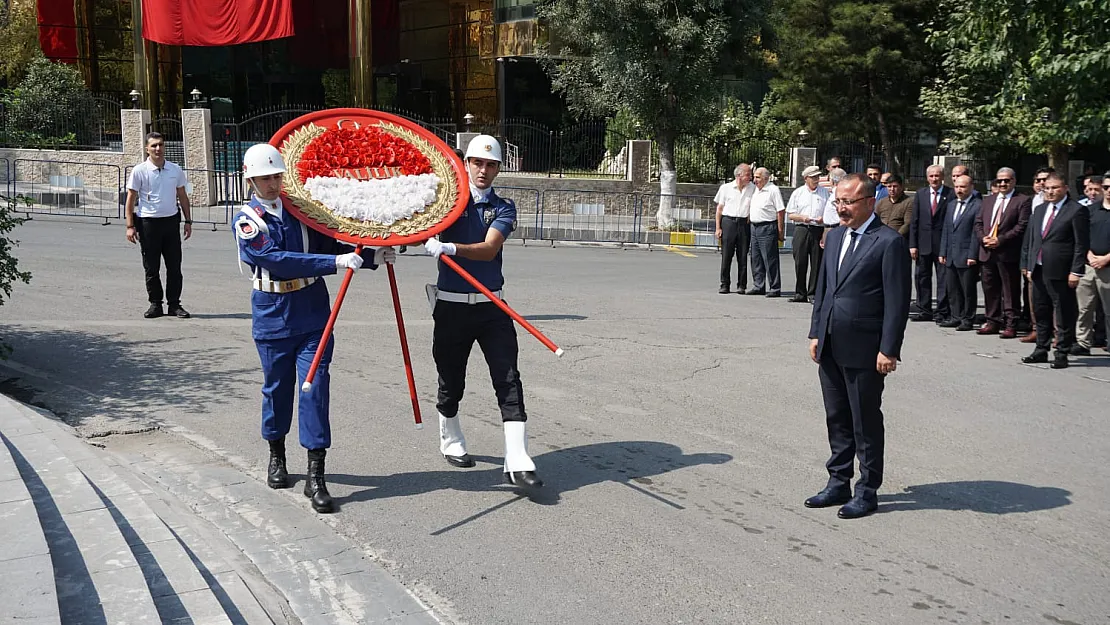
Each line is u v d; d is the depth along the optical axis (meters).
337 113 6.22
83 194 22.89
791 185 25.89
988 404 8.27
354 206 5.75
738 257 14.16
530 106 32.25
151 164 10.37
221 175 24.75
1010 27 14.95
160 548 4.46
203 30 28.83
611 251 20.80
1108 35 13.82
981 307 14.12
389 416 7.30
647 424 7.34
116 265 14.31
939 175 12.39
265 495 5.69
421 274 14.78
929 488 6.14
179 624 3.82
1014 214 11.23
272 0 28.22
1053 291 9.77
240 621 4.06
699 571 4.84
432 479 6.04
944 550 5.17
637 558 4.97
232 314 10.91
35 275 13.07
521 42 30.08
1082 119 15.01
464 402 7.77
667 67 22.39
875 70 27.20
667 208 23.91
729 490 5.98
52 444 5.55
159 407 7.30
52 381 7.91
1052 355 10.41
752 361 9.55
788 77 28.48
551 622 4.29
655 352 9.81
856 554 5.09
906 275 5.54
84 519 4.52
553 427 7.20
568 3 23.33
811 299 13.48
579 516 5.50
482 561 4.89
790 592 4.63
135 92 25.84
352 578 4.67
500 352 5.93
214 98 36.53
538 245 21.56
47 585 3.66
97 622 3.61
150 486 5.63
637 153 25.28
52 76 27.59
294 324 5.64
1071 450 7.01
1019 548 5.22
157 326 10.14
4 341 9.07
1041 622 4.40
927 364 9.84
